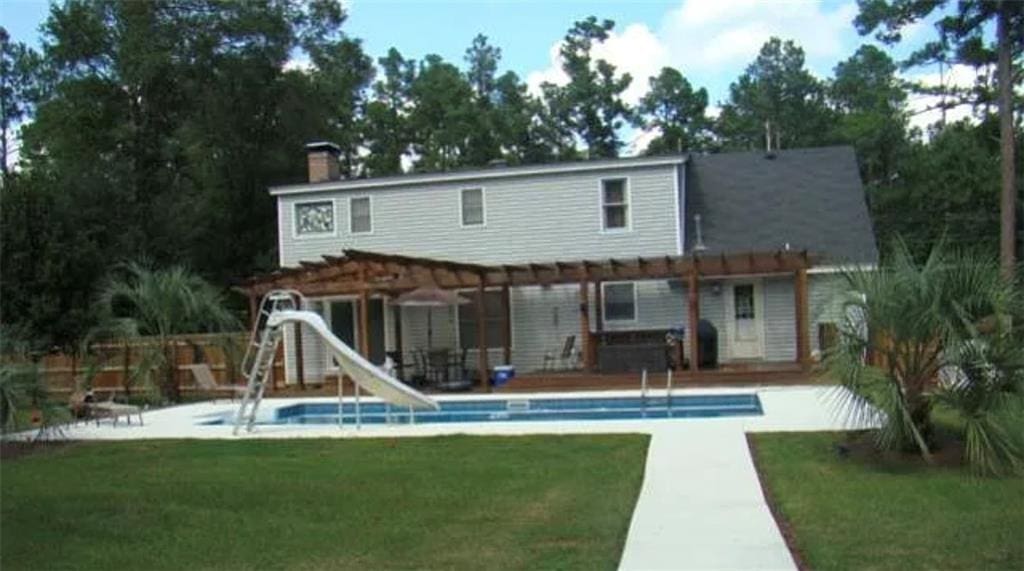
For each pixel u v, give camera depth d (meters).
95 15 35.06
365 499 8.54
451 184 24.88
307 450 11.70
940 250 9.75
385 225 25.31
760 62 55.12
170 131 36.50
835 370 9.86
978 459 8.93
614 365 20.61
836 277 10.54
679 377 19.31
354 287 21.28
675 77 53.00
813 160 26.58
